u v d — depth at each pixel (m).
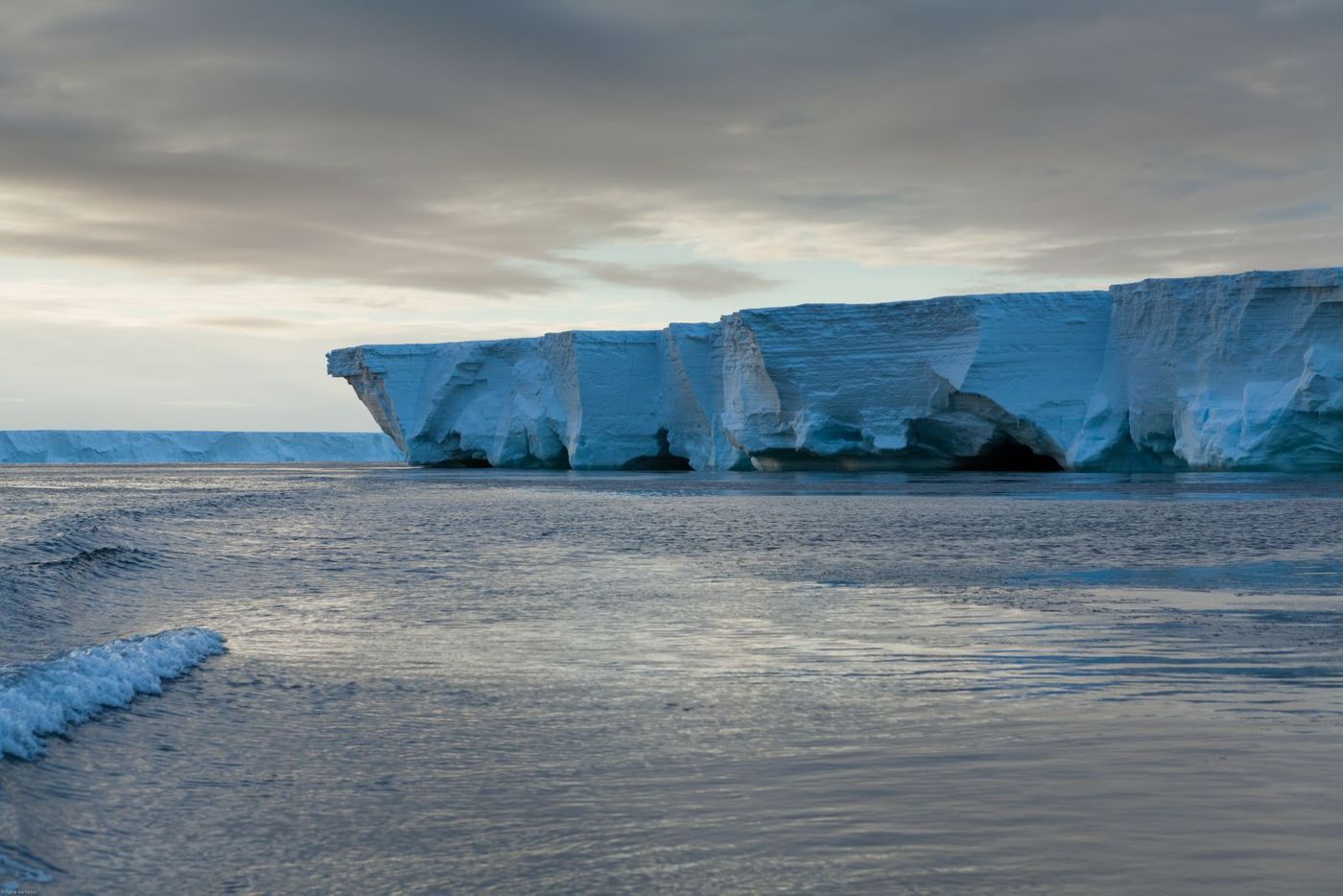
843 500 40.28
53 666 8.88
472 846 5.30
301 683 9.45
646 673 9.83
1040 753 6.73
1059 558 20.16
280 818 5.76
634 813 5.71
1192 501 36.25
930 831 5.29
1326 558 19.50
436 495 49.94
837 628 12.34
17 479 87.31
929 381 57.31
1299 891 4.44
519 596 15.79
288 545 25.16
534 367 78.56
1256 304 48.81
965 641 11.33
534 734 7.59
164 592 16.58
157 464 178.88
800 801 5.84
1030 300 55.38
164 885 4.85
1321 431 47.47
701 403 70.44
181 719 8.07
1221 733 7.21
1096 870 4.72
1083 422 55.09
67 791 6.19
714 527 29.27
